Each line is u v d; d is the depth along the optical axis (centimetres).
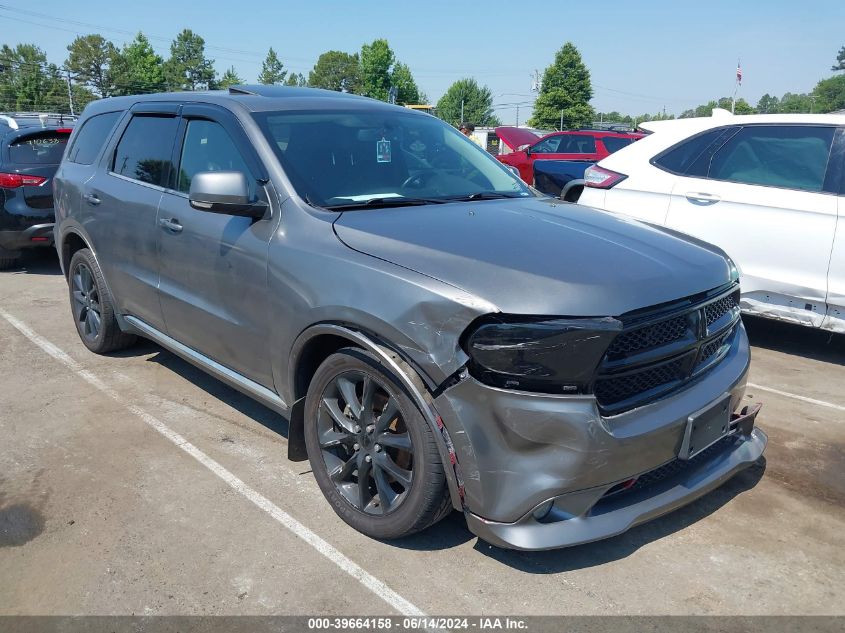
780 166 542
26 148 793
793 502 336
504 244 280
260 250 326
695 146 586
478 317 248
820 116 534
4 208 777
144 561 286
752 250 544
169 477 351
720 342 309
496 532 256
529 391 246
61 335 573
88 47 9900
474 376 250
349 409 303
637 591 271
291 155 345
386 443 283
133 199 425
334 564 285
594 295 249
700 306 279
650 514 270
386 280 271
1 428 403
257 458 371
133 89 9494
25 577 277
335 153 358
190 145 393
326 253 297
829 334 616
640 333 260
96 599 264
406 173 372
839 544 303
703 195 567
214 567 282
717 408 286
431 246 278
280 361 325
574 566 286
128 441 388
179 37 10419
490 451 251
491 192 381
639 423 258
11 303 678
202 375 486
